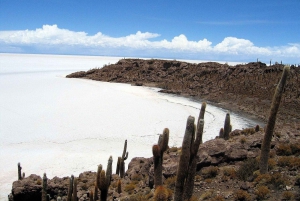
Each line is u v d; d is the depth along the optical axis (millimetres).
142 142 32531
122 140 33031
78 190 17375
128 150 29828
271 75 69062
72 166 25469
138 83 83188
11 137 32812
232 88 66188
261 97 57219
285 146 16797
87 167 25328
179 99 61938
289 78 63000
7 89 65938
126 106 51312
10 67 145875
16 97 56438
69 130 36125
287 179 12969
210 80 76688
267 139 13617
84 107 49562
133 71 98375
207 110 50906
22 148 29609
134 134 35281
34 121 39781
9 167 24953
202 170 15562
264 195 11906
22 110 45875
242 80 70312
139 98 60344
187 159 10211
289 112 47438
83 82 85188
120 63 108250
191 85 73625
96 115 44219
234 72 77375
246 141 17734
